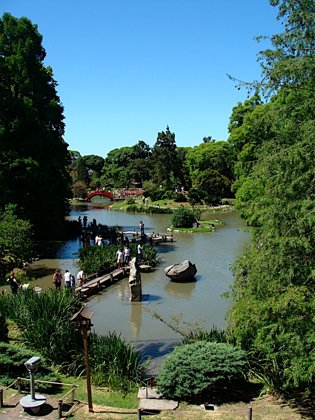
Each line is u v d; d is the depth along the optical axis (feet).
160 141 324.60
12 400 38.93
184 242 143.74
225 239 148.97
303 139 35.63
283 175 35.86
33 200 141.18
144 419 35.86
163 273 101.30
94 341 49.98
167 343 58.54
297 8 38.45
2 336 50.65
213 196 272.31
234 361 39.96
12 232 98.84
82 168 440.04
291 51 38.91
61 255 124.77
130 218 227.40
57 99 162.71
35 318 52.85
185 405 38.55
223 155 328.70
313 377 39.34
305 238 33.94
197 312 72.18
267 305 36.58
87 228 174.50
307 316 35.73
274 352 39.50
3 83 138.41
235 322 40.47
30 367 36.60
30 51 143.95
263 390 40.57
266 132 43.34
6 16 143.95
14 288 75.31
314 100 36.91
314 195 34.19
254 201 41.60
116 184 441.68
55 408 37.78
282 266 35.91
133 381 44.32
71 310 56.39
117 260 102.89
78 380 44.70
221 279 94.63
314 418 35.35
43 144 138.82
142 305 77.00
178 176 325.21
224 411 37.09
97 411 37.50
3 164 126.41
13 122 129.90
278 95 45.57
